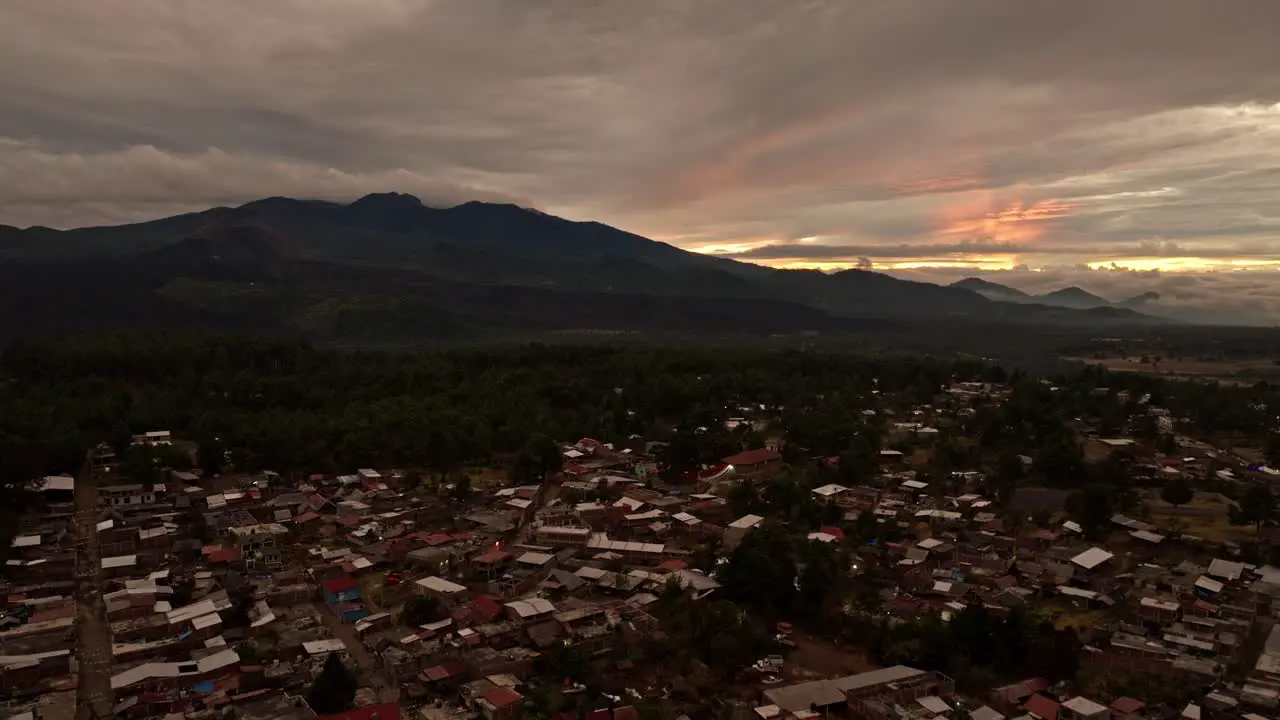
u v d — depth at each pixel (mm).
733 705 83875
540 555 118000
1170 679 88125
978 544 125375
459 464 178625
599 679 86750
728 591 106000
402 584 112312
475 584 113812
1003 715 81000
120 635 94750
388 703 80750
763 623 100250
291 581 114000
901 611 104312
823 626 102812
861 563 119375
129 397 199875
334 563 119688
